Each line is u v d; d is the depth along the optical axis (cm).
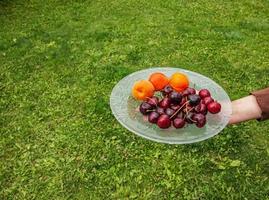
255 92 49
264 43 107
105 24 114
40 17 118
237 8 125
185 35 110
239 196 66
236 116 49
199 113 51
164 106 53
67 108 84
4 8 122
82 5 125
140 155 73
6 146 75
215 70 97
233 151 74
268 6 127
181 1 129
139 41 107
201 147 74
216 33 111
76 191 67
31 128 79
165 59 100
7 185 68
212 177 69
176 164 71
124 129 78
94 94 88
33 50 102
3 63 97
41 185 68
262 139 77
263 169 71
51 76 93
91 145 75
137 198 66
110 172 70
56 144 75
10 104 85
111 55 101
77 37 108
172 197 66
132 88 56
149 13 121
